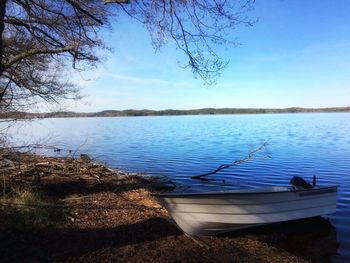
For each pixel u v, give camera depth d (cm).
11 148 1169
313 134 4947
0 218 855
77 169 1734
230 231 938
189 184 1752
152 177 1828
